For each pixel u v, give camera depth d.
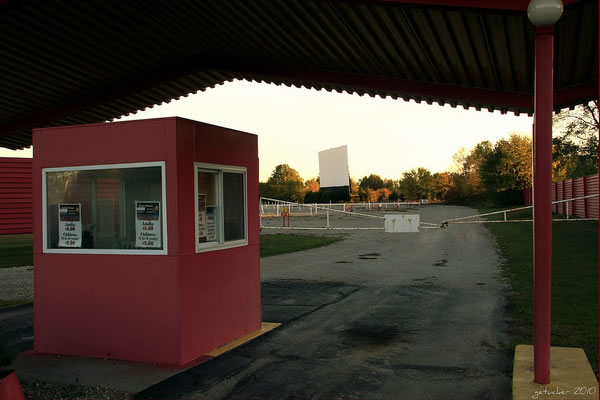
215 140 6.33
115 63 9.33
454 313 7.91
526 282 10.60
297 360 5.66
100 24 7.71
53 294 6.15
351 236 23.88
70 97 10.87
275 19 7.14
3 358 3.68
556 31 5.98
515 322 7.27
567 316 7.41
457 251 16.97
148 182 5.76
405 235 23.94
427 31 6.36
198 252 5.91
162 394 4.67
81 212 6.09
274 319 7.70
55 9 7.11
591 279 10.47
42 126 12.03
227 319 6.43
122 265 5.81
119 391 4.75
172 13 7.44
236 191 6.84
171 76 10.07
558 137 37.88
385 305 8.59
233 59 9.27
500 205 55.59
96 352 5.94
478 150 76.81
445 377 5.04
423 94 8.51
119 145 5.88
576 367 5.15
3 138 12.92
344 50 7.66
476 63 7.23
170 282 5.59
